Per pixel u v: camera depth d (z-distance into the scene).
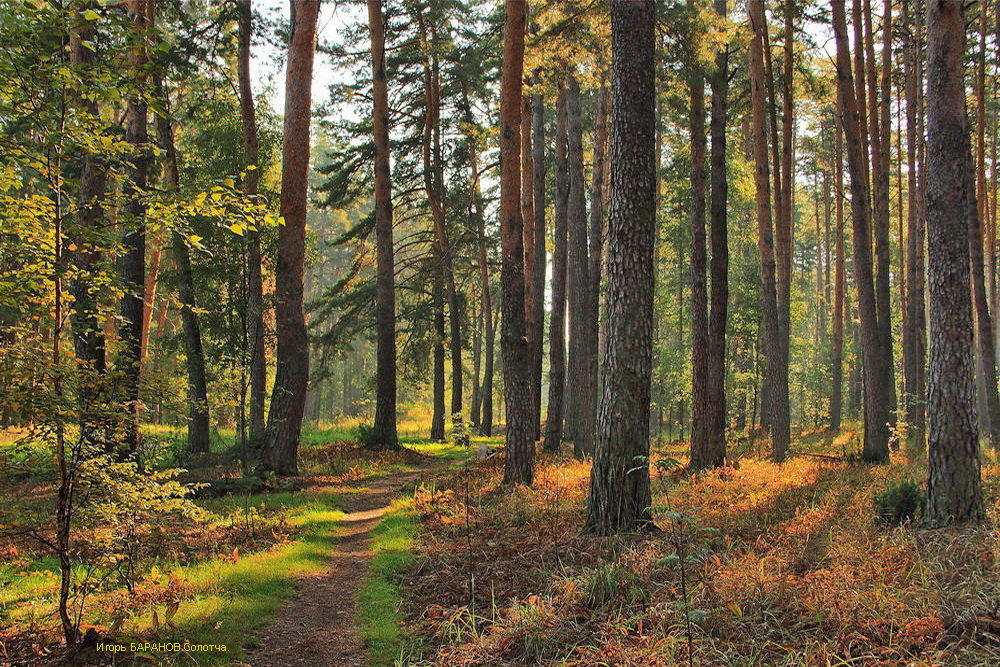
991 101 24.38
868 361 16.09
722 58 15.08
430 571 7.49
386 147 21.58
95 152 4.99
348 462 18.56
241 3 17.92
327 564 8.21
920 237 20.98
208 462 17.44
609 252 8.67
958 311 7.69
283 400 15.15
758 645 4.71
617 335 8.42
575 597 5.84
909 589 5.27
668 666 4.42
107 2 13.65
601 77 15.69
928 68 8.12
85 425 4.81
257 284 17.08
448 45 24.16
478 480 14.05
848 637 4.66
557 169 22.34
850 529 7.50
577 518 9.30
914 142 20.84
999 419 17.66
